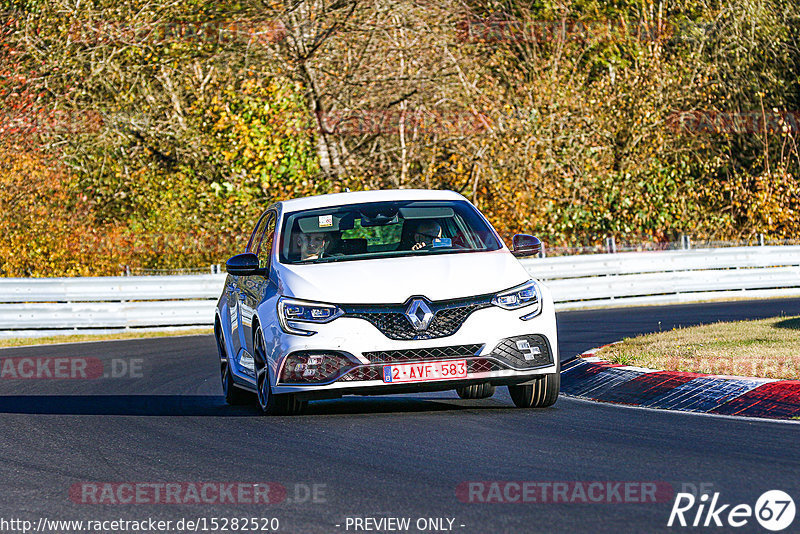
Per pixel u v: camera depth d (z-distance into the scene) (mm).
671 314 70250
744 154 126750
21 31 103062
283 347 30641
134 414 36094
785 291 90188
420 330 30016
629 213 108188
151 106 104500
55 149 101250
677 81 115875
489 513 19328
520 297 31156
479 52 110188
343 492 21672
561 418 30578
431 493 21172
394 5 99625
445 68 101688
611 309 80562
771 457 23359
